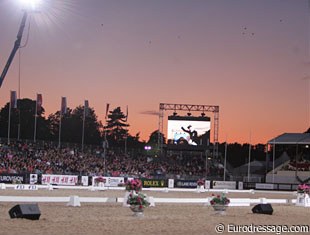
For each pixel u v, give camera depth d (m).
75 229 20.00
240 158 127.81
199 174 83.81
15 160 64.31
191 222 24.00
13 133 115.69
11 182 55.78
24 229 19.34
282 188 74.56
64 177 59.00
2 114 115.50
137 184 30.75
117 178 62.22
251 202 37.78
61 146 78.56
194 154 92.31
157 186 65.31
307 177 82.25
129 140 131.25
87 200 32.94
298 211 34.22
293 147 93.06
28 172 61.22
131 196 25.61
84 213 26.33
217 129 86.62
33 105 118.56
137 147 130.50
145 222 23.22
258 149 127.88
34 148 72.44
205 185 70.12
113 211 27.89
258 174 94.56
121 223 22.50
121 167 76.19
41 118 120.25
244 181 80.06
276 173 84.69
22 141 75.25
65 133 126.44
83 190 52.59
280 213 31.77
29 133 117.88
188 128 84.69
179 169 82.81
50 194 42.47
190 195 50.56
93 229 20.20
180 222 23.80
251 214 29.73
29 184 54.03
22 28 38.66
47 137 121.81
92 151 80.75
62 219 23.20
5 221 21.36
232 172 96.31
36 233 18.48
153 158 86.44
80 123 128.12
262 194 62.47
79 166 70.44
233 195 56.72
